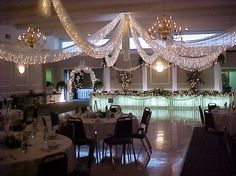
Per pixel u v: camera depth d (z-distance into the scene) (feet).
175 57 33.50
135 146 22.54
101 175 16.05
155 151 20.88
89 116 21.01
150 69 55.31
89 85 64.13
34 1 29.14
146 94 50.57
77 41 22.09
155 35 28.81
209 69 52.31
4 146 12.19
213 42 27.53
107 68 57.47
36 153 11.03
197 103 48.08
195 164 17.47
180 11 33.65
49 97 56.39
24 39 32.81
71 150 12.26
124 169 17.06
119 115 21.71
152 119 36.55
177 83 53.98
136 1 30.17
